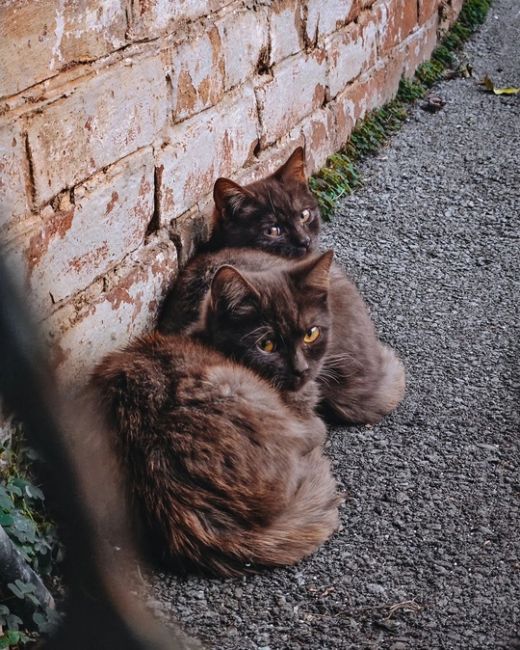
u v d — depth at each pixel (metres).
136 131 1.70
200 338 1.64
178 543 1.43
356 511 1.54
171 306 1.77
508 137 2.50
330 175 2.26
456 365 1.82
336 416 1.70
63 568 1.40
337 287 1.76
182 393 1.49
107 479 1.45
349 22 2.31
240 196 1.88
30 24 1.50
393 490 1.57
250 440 1.47
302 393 1.63
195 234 1.86
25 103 1.51
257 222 1.89
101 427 1.48
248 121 1.99
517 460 1.63
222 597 1.42
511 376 1.79
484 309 1.96
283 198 1.91
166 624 1.38
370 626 1.38
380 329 1.90
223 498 1.44
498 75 2.78
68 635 1.34
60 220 1.57
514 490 1.57
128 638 1.34
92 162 1.63
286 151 2.12
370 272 2.05
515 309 1.96
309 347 1.63
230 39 1.90
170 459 1.45
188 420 1.47
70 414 1.42
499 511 1.54
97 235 1.64
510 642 1.36
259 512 1.45
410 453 1.64
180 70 1.78
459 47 2.90
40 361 1.32
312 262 1.63
